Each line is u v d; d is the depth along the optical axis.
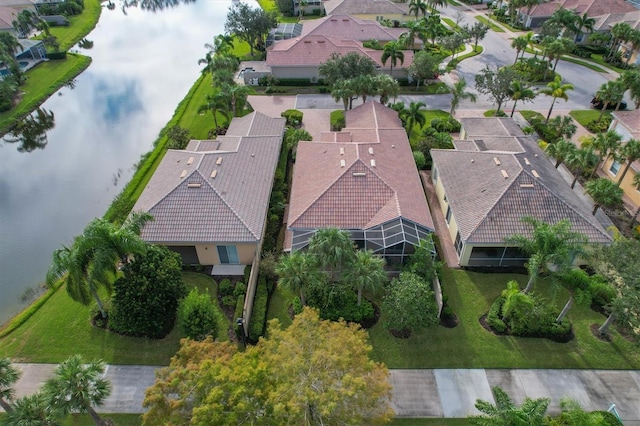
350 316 30.12
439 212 40.78
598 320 30.53
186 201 34.69
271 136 45.44
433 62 62.38
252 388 19.28
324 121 56.88
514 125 47.34
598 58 75.88
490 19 98.44
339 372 20.28
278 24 86.88
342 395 19.06
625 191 43.19
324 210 34.75
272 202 39.84
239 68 72.12
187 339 23.38
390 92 52.16
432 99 62.59
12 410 21.55
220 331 29.78
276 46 72.56
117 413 25.20
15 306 33.41
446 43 73.06
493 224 33.19
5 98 61.88
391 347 28.70
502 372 27.36
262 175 39.75
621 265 27.28
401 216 33.00
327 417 18.91
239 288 32.16
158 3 128.25
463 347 28.72
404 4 100.56
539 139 51.72
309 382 19.33
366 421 21.61
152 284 27.91
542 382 26.81
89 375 20.36
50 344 29.05
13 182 48.66
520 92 52.56
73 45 90.06
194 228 33.31
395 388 26.41
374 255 31.98
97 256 26.00
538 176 35.78
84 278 26.86
